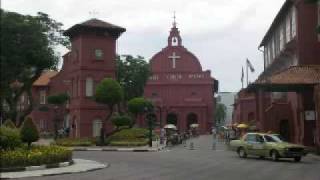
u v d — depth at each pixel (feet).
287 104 146.72
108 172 72.95
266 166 85.76
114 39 189.16
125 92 240.94
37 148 84.23
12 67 113.91
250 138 108.37
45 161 77.66
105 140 160.04
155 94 326.03
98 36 186.60
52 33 131.95
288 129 146.61
